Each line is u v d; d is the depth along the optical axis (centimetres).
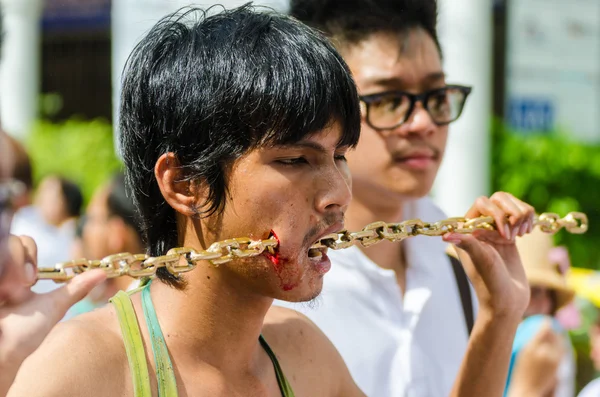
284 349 291
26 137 1205
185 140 247
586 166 1238
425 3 411
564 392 631
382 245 431
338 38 409
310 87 242
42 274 225
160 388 241
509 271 343
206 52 249
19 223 800
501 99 1348
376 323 405
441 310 433
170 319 254
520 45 1311
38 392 218
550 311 596
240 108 240
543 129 1327
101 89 1519
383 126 400
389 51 401
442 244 447
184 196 250
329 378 304
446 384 425
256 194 242
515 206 334
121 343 242
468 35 819
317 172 247
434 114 407
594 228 1236
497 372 334
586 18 1348
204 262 250
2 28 482
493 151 1206
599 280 866
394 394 400
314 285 252
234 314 254
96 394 228
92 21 1483
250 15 262
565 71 1341
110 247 617
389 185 404
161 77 253
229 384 257
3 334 213
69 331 237
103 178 1316
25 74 1199
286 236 243
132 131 262
